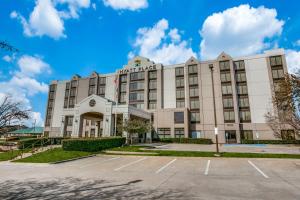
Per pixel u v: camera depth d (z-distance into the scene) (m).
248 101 46.22
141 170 13.87
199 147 32.47
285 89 15.95
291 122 16.41
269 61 46.38
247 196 7.66
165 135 48.06
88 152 23.14
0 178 11.41
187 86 51.69
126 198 7.55
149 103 54.50
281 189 8.68
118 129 33.31
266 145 37.56
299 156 18.73
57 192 8.47
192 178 11.14
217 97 48.06
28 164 16.61
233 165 15.30
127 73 58.91
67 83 67.38
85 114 40.12
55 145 31.70
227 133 45.50
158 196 7.76
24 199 7.61
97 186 9.45
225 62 49.28
